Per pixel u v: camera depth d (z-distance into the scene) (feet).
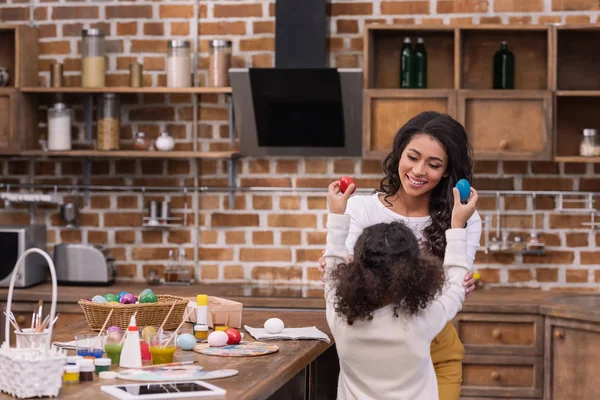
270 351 9.43
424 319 8.68
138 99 18.33
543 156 16.30
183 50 17.42
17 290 16.61
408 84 16.99
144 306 10.42
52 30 18.48
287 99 16.93
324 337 10.37
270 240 18.17
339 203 9.35
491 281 17.79
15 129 17.34
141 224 18.42
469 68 17.62
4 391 7.52
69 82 18.48
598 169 17.56
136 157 18.37
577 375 14.89
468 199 10.38
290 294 16.40
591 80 17.52
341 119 17.01
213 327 10.95
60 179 18.57
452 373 10.43
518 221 17.71
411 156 10.10
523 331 15.62
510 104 16.34
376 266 8.51
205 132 18.26
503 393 15.69
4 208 18.61
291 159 18.07
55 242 18.56
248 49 18.10
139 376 8.07
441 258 10.37
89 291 16.69
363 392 8.93
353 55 17.83
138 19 18.31
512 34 17.42
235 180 18.25
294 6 16.99
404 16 17.75
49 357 7.38
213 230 18.28
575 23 17.46
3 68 17.83
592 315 14.44
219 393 7.46
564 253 17.61
